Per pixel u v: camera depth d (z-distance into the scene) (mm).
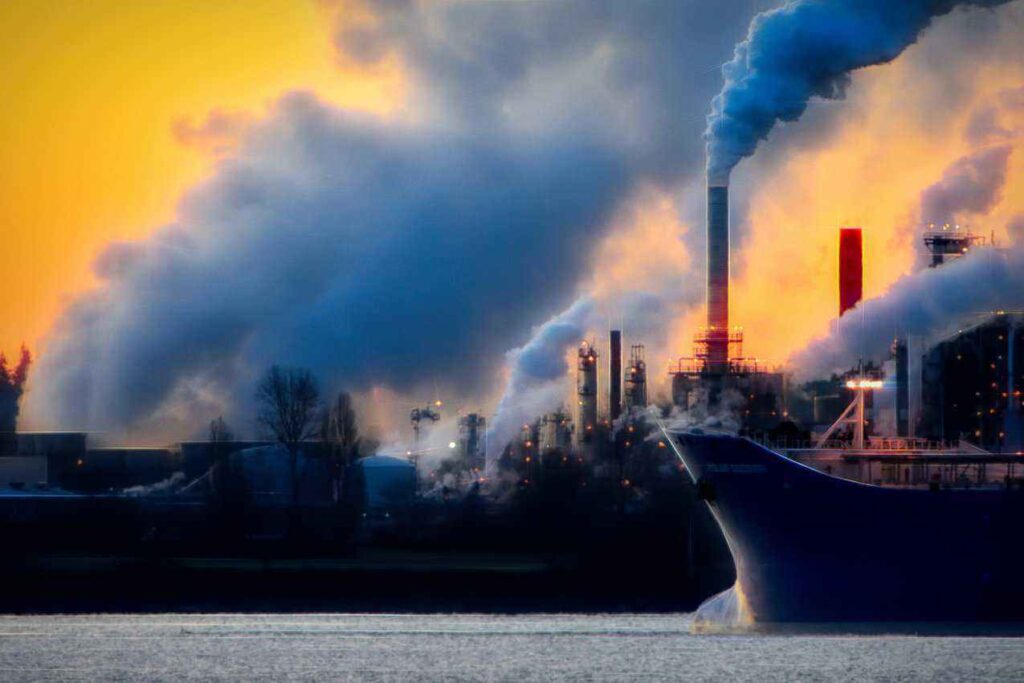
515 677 178500
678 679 176375
